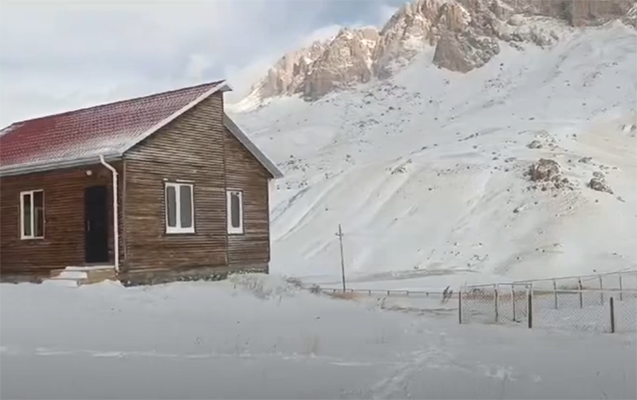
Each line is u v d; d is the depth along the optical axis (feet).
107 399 24.41
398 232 169.17
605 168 197.57
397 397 24.47
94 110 86.58
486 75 481.46
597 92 377.30
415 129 386.52
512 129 294.05
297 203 216.33
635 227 151.12
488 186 188.85
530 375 28.35
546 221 156.66
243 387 26.16
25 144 82.07
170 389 25.89
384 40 600.80
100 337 38.70
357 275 126.11
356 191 209.36
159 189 71.20
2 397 24.56
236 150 82.84
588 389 25.76
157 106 77.25
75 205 70.85
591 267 124.26
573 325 49.49
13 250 75.00
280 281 78.84
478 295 77.05
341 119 458.50
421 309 63.31
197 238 74.84
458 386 26.12
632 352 34.60
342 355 33.45
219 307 54.75
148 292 61.46
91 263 70.44
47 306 50.85
